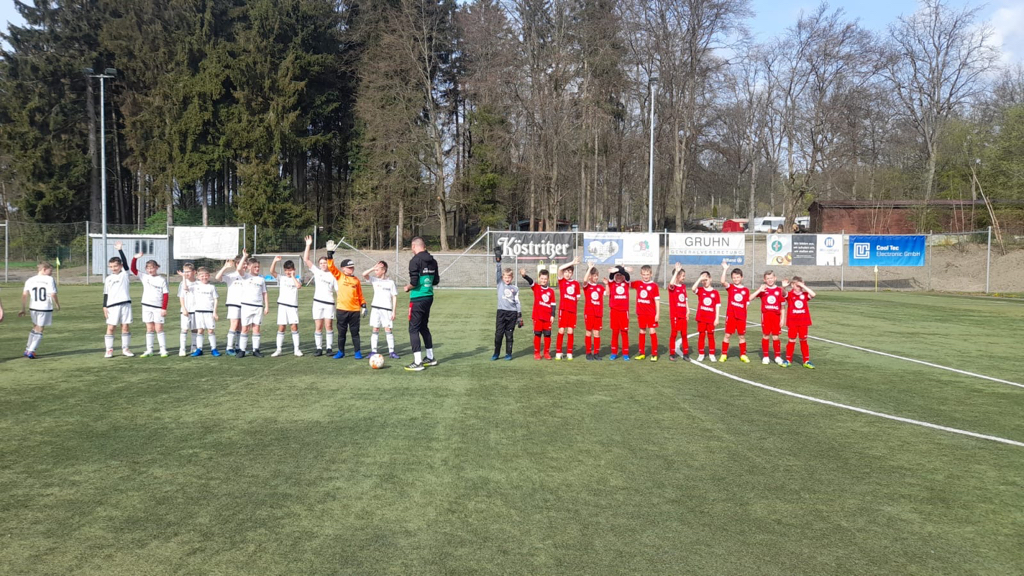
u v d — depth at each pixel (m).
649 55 39.56
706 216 98.88
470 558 3.87
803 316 10.83
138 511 4.55
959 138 41.44
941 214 42.62
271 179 42.81
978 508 4.77
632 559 3.88
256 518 4.44
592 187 48.31
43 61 43.84
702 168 48.34
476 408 7.73
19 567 3.72
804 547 4.08
